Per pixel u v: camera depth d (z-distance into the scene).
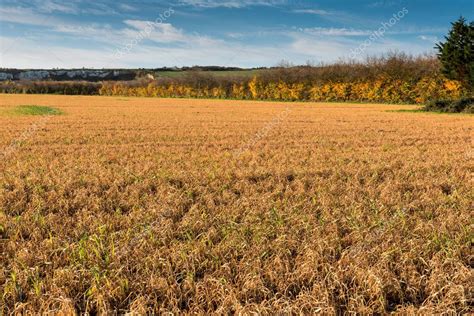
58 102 59.69
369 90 70.50
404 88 66.69
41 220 8.30
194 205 9.38
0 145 18.55
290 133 23.59
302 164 14.72
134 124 27.95
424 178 12.30
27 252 6.73
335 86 73.88
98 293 5.67
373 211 9.12
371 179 12.19
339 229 8.15
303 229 8.05
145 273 6.27
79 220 8.43
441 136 22.55
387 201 9.86
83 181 11.50
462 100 41.72
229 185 11.58
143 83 102.56
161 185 11.23
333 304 5.52
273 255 6.87
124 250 7.01
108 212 9.30
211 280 6.00
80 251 6.68
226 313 5.24
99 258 6.68
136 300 5.48
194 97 91.44
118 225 8.33
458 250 6.92
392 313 5.41
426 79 64.31
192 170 13.32
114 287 5.88
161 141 20.47
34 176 11.78
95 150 17.36
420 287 6.07
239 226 8.15
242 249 7.04
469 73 43.34
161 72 133.75
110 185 11.30
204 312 5.39
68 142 19.73
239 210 9.19
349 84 72.94
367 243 7.30
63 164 14.48
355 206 9.36
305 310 5.42
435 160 15.33
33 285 5.89
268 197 10.11
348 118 34.03
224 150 18.02
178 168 13.69
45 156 15.91
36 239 7.43
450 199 9.93
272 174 12.73
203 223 8.29
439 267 6.41
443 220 8.43
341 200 9.86
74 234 7.83
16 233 7.71
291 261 6.72
